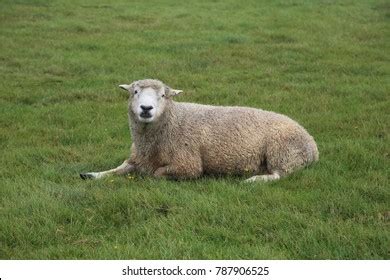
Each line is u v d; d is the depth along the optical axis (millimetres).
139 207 5852
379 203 5934
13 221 5664
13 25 12492
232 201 5898
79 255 5414
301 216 5699
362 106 8109
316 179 6254
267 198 5930
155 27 12664
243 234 5582
